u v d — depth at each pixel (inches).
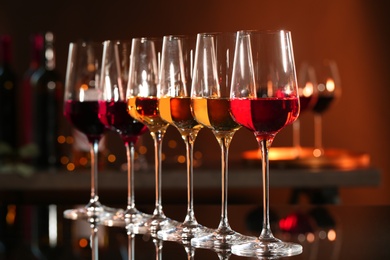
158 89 65.3
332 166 141.3
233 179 138.3
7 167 143.0
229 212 73.4
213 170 139.0
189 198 64.2
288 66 56.1
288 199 154.6
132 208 73.0
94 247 57.6
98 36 182.5
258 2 184.4
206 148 181.9
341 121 188.9
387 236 59.6
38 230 66.0
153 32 183.0
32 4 181.9
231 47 60.2
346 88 188.5
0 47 175.9
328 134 188.4
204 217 70.6
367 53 187.6
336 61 187.5
